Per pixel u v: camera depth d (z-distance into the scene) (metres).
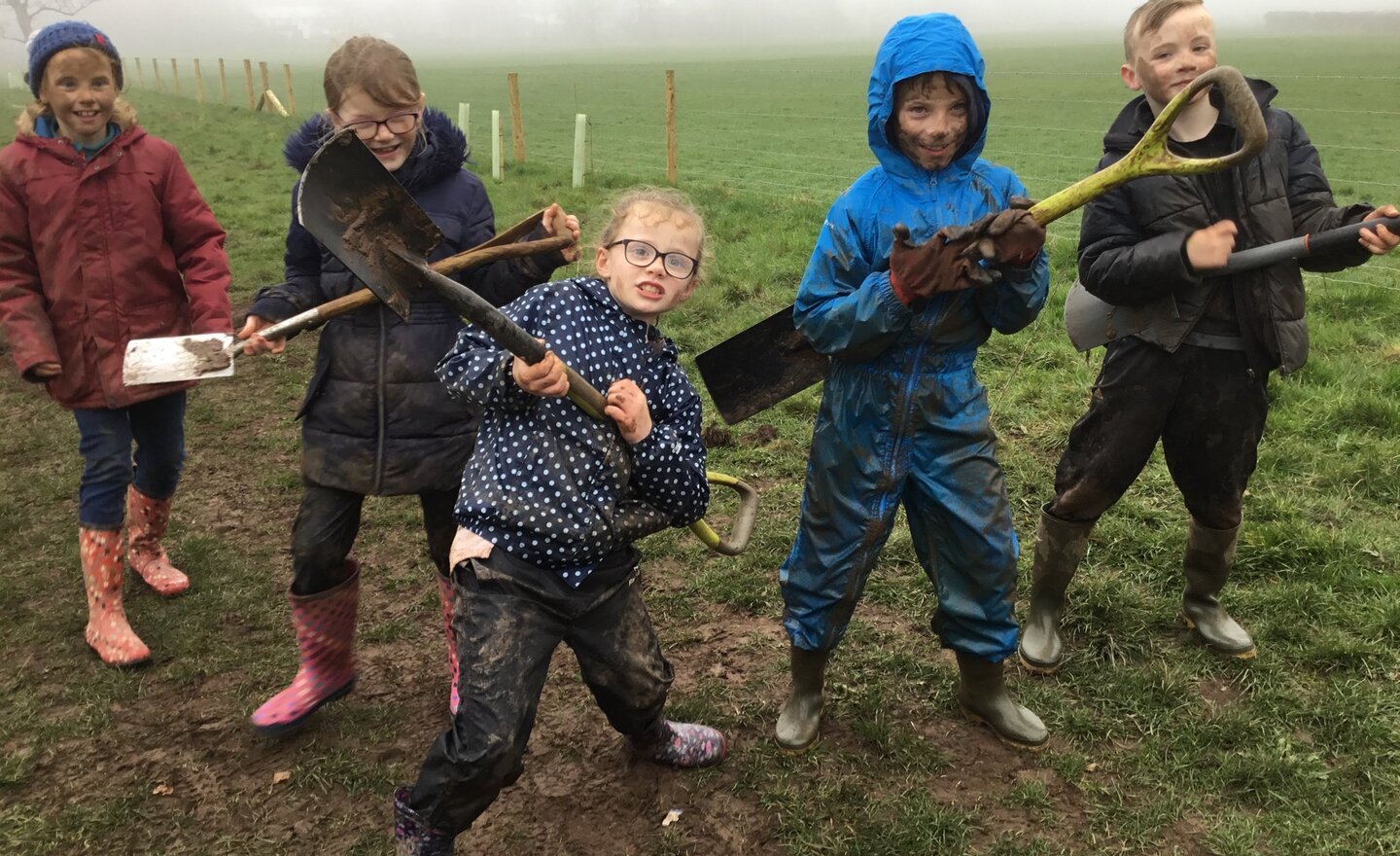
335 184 1.90
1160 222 2.62
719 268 8.05
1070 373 5.59
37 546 4.14
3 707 3.08
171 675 3.23
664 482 2.20
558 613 2.18
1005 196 2.43
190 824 2.60
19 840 2.54
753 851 2.46
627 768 2.74
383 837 2.54
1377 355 5.84
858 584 2.63
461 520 2.19
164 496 3.65
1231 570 3.53
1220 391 2.76
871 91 2.37
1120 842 2.43
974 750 2.77
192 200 3.27
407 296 2.00
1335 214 2.55
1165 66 2.53
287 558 4.02
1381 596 3.30
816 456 2.60
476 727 2.05
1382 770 2.58
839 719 2.92
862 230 2.41
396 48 2.46
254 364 6.43
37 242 3.09
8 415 5.64
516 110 15.88
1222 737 2.73
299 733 2.93
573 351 2.15
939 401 2.46
